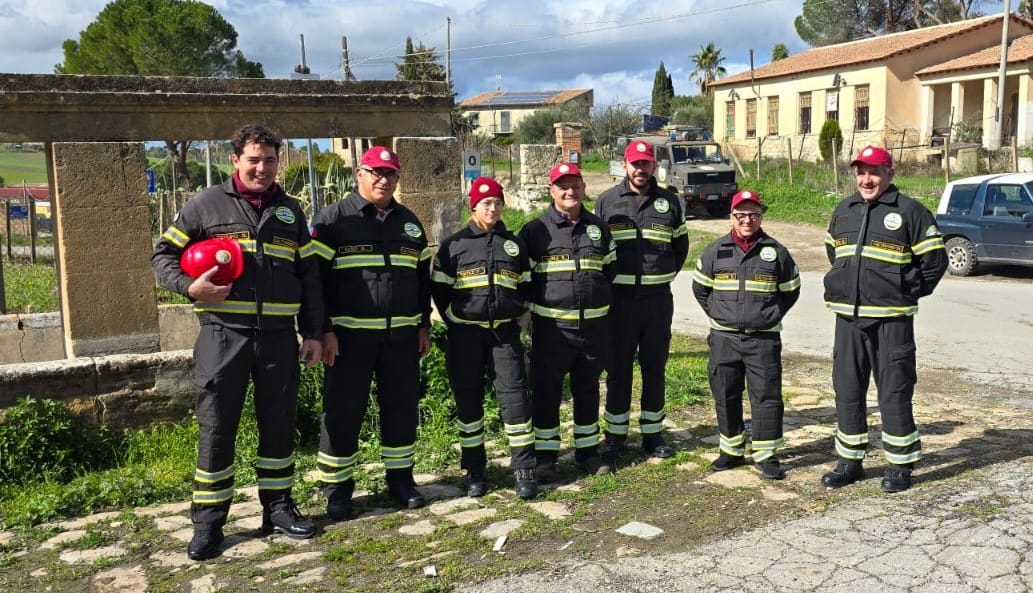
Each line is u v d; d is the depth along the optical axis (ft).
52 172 21.26
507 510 16.15
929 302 40.22
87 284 21.42
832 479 16.76
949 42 105.70
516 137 164.14
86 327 21.47
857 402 16.84
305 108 23.58
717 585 12.59
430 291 17.21
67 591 13.12
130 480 17.46
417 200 25.18
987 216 47.93
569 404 23.86
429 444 20.31
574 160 88.28
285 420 15.02
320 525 15.70
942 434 20.10
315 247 15.70
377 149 16.05
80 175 21.09
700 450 19.63
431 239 25.54
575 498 16.70
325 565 13.85
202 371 14.32
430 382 22.12
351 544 14.73
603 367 18.11
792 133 119.03
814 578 12.66
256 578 13.44
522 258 17.28
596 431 18.53
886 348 16.40
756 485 17.11
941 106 107.24
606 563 13.56
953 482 16.61
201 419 14.39
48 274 55.11
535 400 17.94
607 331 18.13
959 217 49.34
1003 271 50.39
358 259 15.90
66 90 20.75
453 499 16.90
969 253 48.83
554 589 12.70
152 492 17.19
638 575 13.06
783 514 15.43
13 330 28.50
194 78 22.22
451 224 25.77
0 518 16.19
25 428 17.88
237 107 22.70
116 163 21.45
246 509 16.60
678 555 13.76
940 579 12.40
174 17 126.82
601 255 17.69
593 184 104.99
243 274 14.28
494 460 19.36
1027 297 40.88
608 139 153.48
